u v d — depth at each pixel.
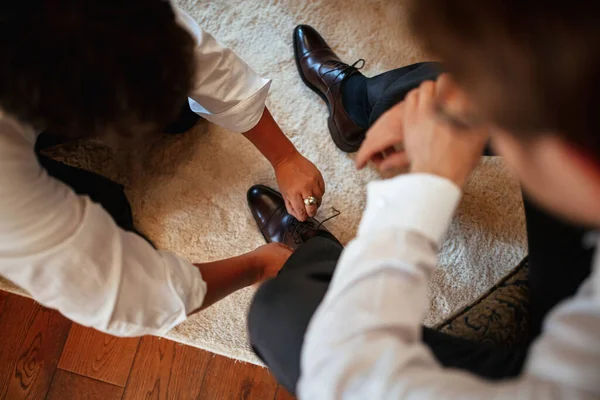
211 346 1.09
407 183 0.49
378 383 0.39
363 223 0.51
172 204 1.14
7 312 1.12
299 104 1.18
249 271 0.96
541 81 0.28
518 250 1.12
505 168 1.14
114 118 0.51
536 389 0.36
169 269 0.69
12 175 0.56
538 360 0.38
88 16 0.45
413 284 0.45
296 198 1.04
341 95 1.10
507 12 0.28
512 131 0.32
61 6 0.45
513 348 0.63
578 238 0.59
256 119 0.92
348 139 1.12
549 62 0.27
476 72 0.31
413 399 0.38
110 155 1.15
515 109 0.30
